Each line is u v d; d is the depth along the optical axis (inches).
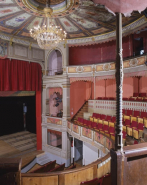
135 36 460.8
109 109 516.1
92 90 657.6
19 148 587.2
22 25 402.0
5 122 710.5
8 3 297.6
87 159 487.8
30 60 530.6
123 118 426.0
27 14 345.7
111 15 342.0
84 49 571.8
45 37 359.3
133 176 95.7
